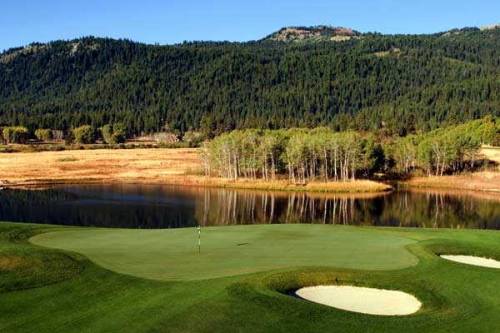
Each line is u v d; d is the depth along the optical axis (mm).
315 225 44688
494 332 20844
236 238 37406
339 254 31938
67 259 27672
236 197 102125
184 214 80375
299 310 21641
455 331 20828
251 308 21438
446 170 144500
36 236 37875
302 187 116125
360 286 25859
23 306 21453
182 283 24219
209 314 20688
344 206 91938
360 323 21047
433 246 34750
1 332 18953
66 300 22156
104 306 21453
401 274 27422
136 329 19234
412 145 144000
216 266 27781
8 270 25484
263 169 131625
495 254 33812
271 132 144125
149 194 103625
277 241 36219
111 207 86125
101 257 29250
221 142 132500
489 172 137625
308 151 126000
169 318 20219
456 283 26609
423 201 99375
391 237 39312
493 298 24656
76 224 69875
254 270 26859
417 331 20688
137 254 30641
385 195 108688
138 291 23203
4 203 87938
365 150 129375
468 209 89250
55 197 96500
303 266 27812
